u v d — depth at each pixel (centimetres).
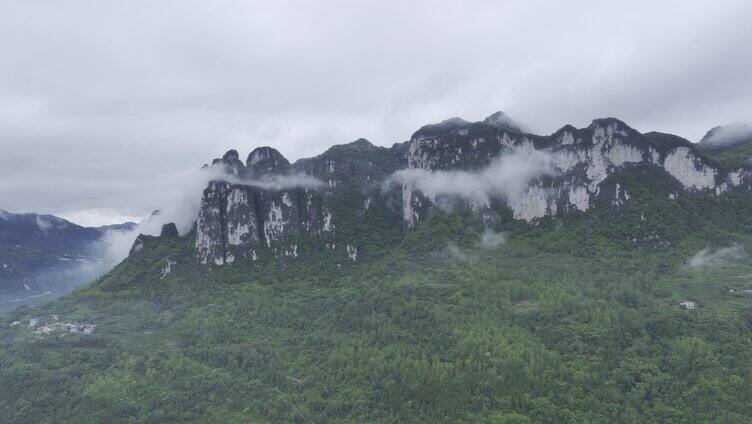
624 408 19800
